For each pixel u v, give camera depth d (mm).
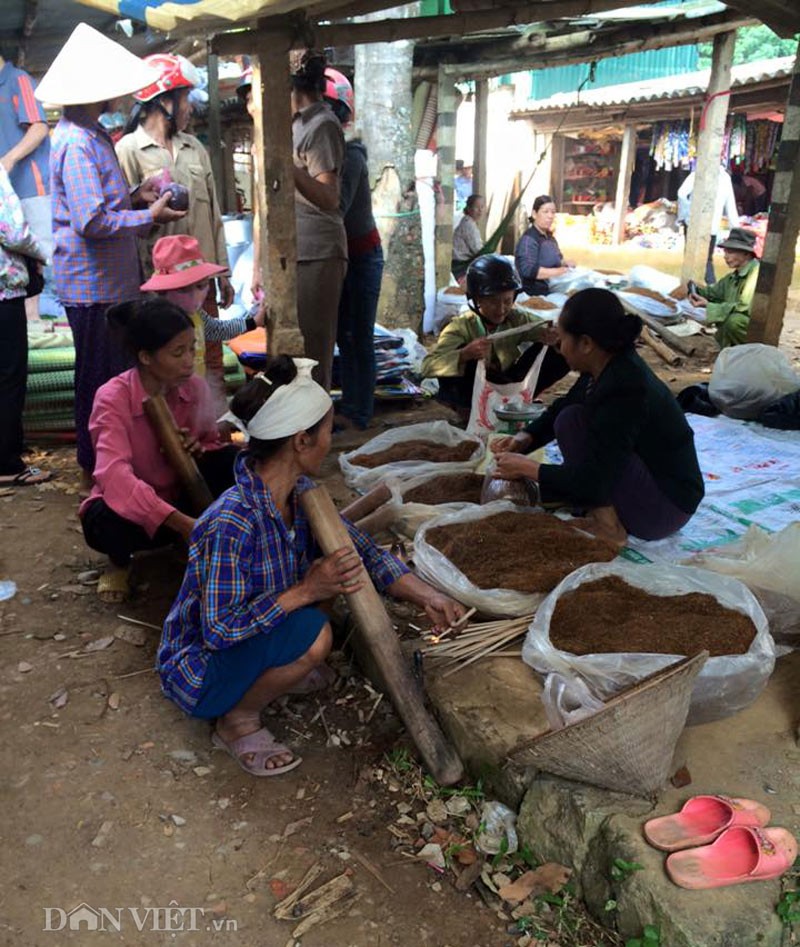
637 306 8398
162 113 4695
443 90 9430
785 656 2885
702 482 3420
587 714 2260
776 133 16578
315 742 2727
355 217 5102
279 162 4406
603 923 2086
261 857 2293
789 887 1944
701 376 7176
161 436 3246
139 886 2203
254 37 4215
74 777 2555
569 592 2801
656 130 18109
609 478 3127
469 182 13820
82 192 3918
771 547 3033
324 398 2332
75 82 3869
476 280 4539
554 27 8820
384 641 2609
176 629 2555
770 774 2307
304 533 2590
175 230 4770
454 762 2479
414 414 5945
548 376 4766
